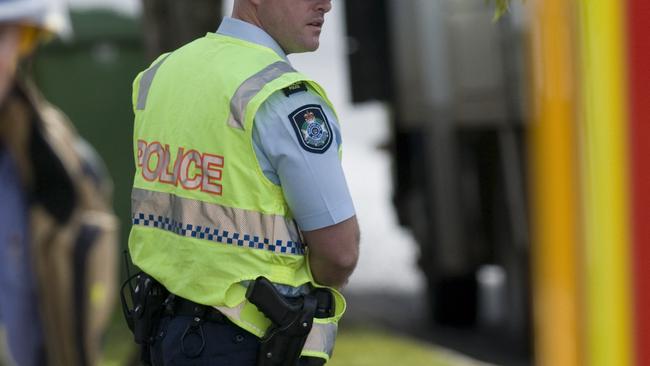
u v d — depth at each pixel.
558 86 6.98
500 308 26.30
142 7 19.33
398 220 27.19
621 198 6.94
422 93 23.86
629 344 7.00
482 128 22.78
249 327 8.26
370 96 27.64
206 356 8.30
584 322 7.03
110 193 26.64
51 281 8.62
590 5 6.92
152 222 8.56
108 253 9.23
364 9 27.48
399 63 25.00
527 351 21.80
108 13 26.73
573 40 6.95
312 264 8.37
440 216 23.75
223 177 8.16
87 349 8.91
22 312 8.53
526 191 21.23
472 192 23.42
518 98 20.91
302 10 8.38
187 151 8.31
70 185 8.70
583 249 7.00
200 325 8.31
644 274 6.95
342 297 8.54
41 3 7.81
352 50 28.03
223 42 8.48
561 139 7.00
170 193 8.42
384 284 31.41
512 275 22.47
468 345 22.97
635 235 6.94
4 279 8.44
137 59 26.84
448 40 23.08
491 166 22.84
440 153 23.59
